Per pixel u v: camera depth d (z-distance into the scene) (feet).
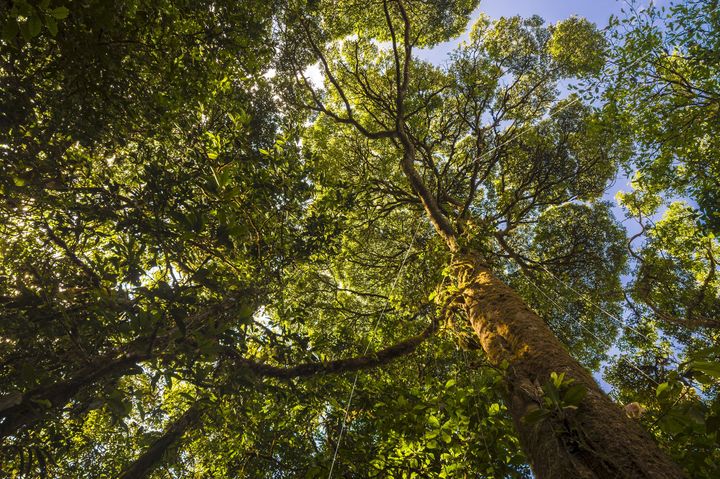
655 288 30.32
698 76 22.34
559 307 29.78
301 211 16.17
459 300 16.70
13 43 9.41
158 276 13.23
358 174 37.17
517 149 36.78
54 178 11.95
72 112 11.39
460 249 19.52
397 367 22.52
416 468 12.94
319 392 16.22
